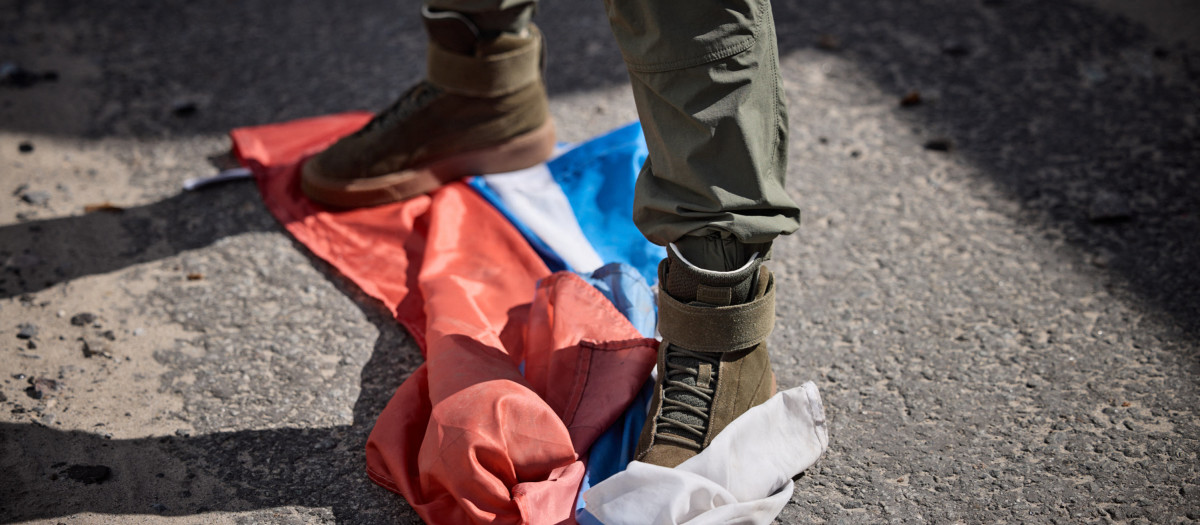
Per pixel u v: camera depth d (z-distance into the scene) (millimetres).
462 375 1484
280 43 3115
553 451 1375
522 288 1888
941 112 2600
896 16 3164
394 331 1859
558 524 1313
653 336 1695
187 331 1857
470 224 2078
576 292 1692
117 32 3184
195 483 1498
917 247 2062
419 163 2201
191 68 2955
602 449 1455
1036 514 1386
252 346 1814
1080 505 1397
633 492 1276
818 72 2844
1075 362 1692
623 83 2836
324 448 1569
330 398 1683
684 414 1411
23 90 2795
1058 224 2098
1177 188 2182
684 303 1390
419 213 2166
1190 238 2004
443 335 1633
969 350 1742
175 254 2100
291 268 2055
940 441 1534
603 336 1609
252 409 1656
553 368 1581
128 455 1553
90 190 2344
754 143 1295
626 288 1732
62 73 2910
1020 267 1968
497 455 1333
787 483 1387
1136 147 2363
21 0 3410
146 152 2520
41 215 2234
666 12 1236
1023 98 2631
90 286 1986
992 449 1512
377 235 2104
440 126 2168
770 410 1427
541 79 2287
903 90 2727
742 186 1318
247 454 1557
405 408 1528
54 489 1479
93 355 1783
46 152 2506
